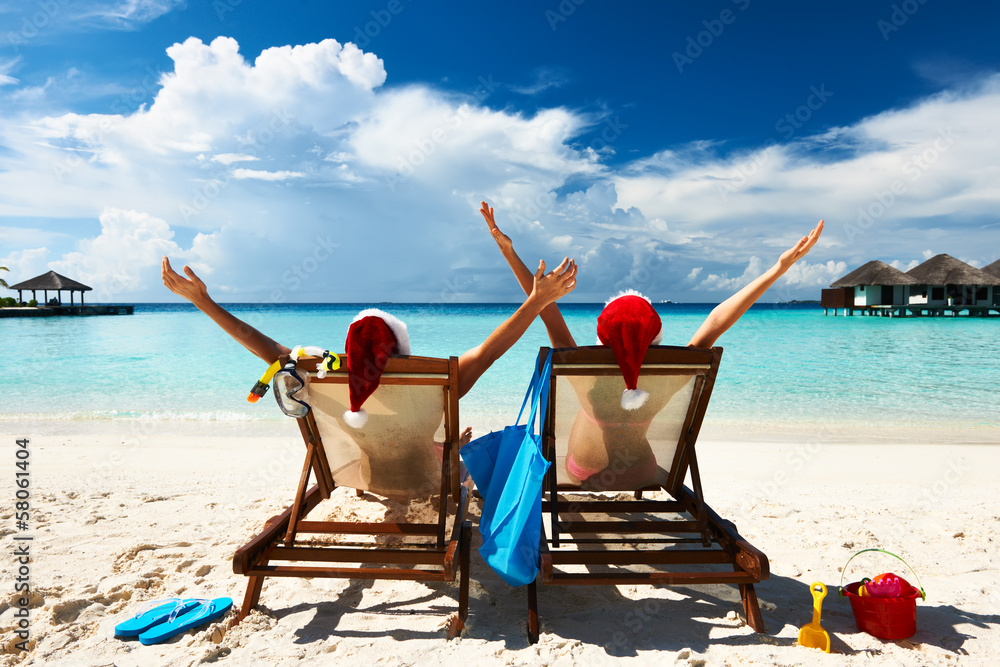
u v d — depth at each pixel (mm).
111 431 6422
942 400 8609
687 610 2436
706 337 2512
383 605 2457
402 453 2652
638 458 2760
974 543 3172
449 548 2193
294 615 2348
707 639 2182
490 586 2670
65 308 49219
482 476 2789
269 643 2121
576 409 2627
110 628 2229
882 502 3943
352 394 2291
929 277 41875
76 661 1991
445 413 2473
